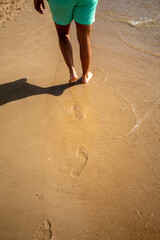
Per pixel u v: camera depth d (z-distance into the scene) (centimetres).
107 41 292
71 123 189
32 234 128
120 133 182
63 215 136
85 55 199
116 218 135
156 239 127
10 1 393
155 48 279
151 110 200
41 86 223
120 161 163
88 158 165
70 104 206
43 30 309
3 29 312
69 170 158
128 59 262
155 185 150
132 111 199
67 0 163
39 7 198
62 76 236
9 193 145
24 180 152
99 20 337
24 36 296
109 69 247
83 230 130
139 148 171
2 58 257
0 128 184
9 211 137
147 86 224
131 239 127
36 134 180
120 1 388
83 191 147
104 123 189
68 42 207
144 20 335
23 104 204
